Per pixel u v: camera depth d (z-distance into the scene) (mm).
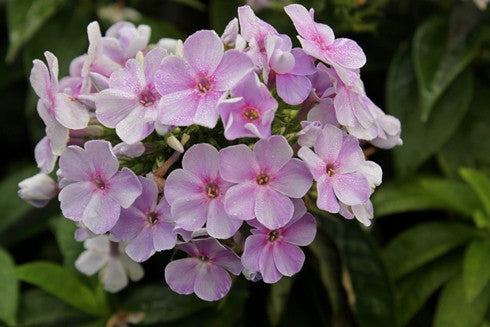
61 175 416
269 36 400
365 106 417
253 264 401
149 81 406
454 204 531
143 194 406
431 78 539
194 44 399
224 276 415
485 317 521
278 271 409
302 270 521
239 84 391
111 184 405
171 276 415
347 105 409
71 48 570
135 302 503
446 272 528
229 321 507
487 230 527
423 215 573
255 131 385
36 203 440
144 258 407
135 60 409
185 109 395
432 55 548
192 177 399
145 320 498
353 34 572
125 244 458
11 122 624
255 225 402
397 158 546
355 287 510
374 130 421
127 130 402
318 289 521
